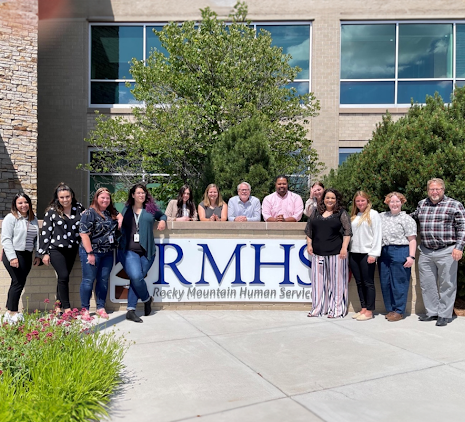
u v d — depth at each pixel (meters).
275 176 7.52
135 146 9.01
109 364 3.45
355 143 11.57
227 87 8.64
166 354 4.27
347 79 11.78
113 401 3.25
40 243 5.31
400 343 4.65
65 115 11.49
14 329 3.82
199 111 8.38
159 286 6.03
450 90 11.66
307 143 9.19
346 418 3.01
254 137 7.38
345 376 3.75
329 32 11.55
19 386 3.00
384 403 3.24
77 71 11.51
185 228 6.02
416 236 5.84
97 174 11.55
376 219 5.48
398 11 11.54
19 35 9.43
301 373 3.81
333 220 5.67
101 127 9.59
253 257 6.08
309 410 3.12
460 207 5.20
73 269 5.89
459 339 4.80
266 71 8.80
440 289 5.38
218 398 3.31
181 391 3.43
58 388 2.86
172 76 8.59
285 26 11.82
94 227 5.31
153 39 11.80
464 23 11.58
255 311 6.03
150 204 5.65
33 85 9.59
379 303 6.11
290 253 6.09
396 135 6.17
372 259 5.45
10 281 5.68
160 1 11.62
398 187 6.06
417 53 11.72
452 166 5.60
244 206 6.43
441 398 3.34
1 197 9.30
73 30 11.55
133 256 5.48
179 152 8.20
